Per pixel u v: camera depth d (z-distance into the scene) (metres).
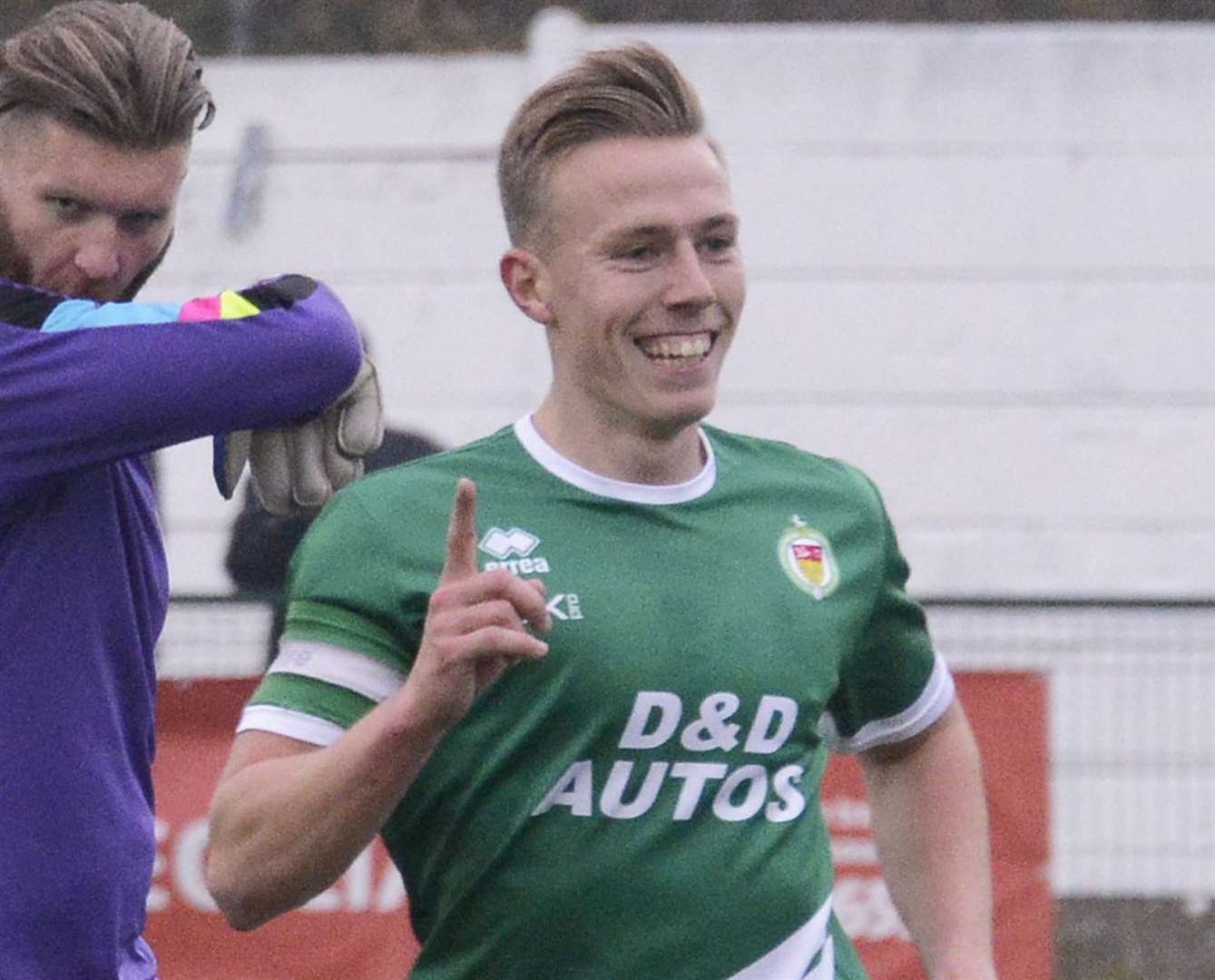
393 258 31.44
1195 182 31.23
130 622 10.19
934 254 31.17
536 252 10.72
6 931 9.73
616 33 31.50
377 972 21.70
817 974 10.73
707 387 10.55
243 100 31.88
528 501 10.64
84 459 9.65
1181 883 25.97
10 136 9.59
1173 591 30.73
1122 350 31.05
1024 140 31.25
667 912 10.31
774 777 10.62
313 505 10.60
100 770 9.98
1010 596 25.36
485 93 31.69
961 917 11.69
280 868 9.80
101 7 9.79
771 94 31.34
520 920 10.33
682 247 10.38
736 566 10.74
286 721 10.24
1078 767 25.59
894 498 30.95
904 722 11.88
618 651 10.33
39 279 9.77
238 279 31.36
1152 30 31.42
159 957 21.72
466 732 10.30
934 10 43.88
